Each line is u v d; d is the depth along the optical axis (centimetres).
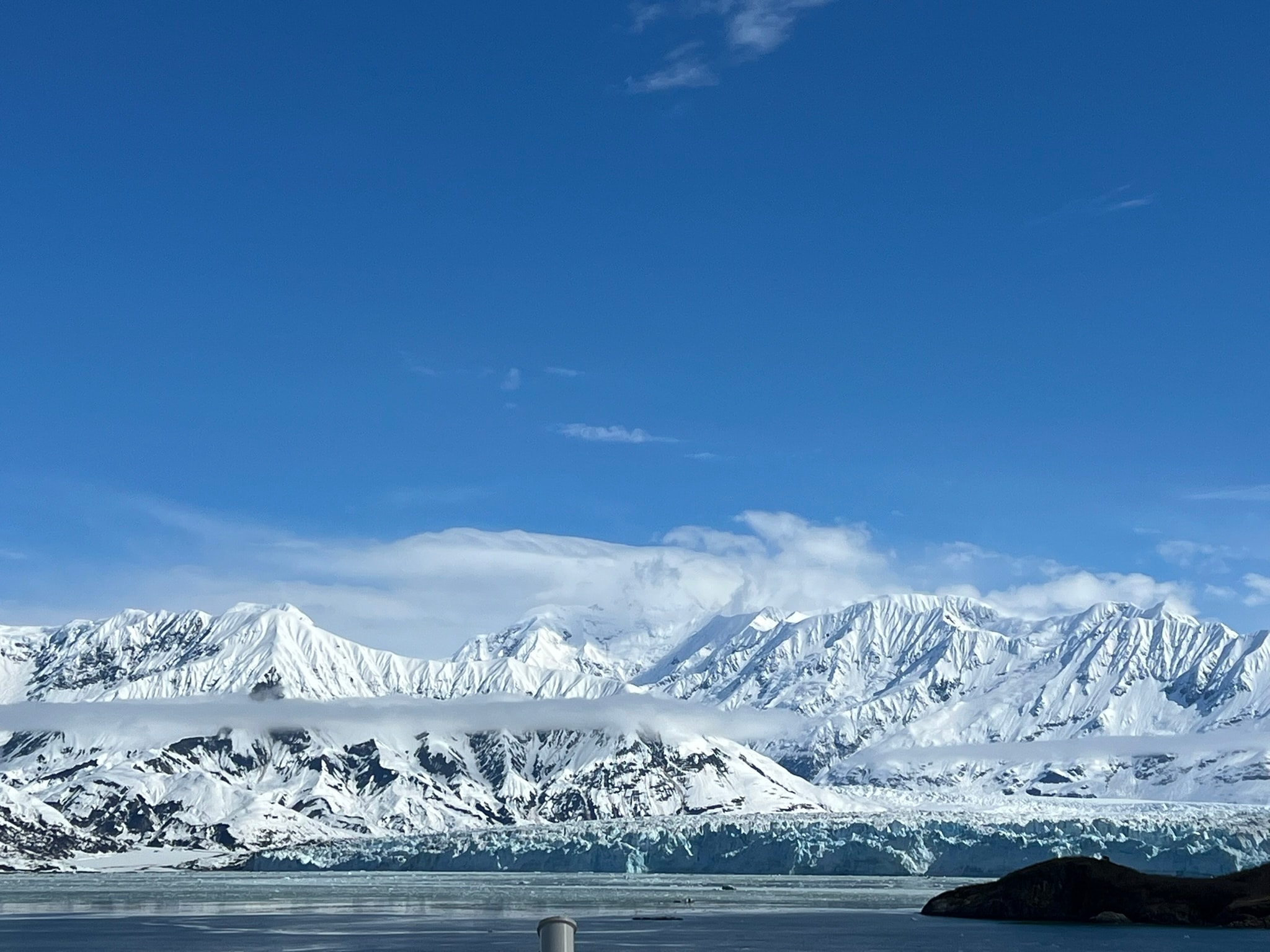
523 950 17138
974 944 17625
